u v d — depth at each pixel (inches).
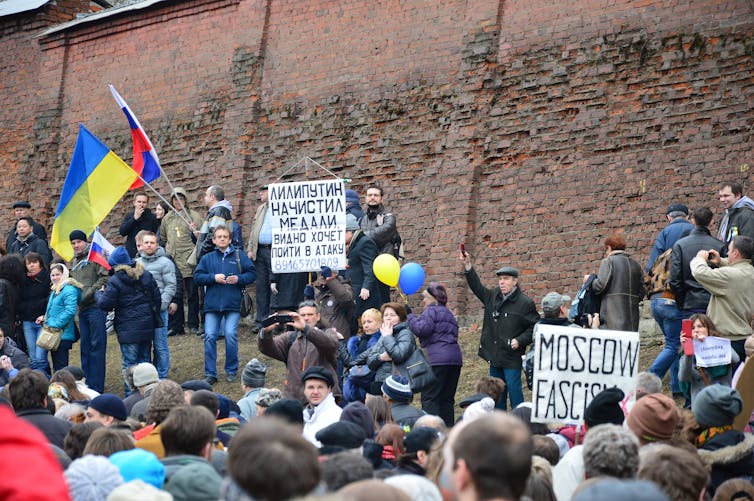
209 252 863.7
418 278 745.0
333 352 615.2
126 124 1141.7
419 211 942.4
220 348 938.1
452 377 674.2
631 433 302.5
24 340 882.8
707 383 561.9
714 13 824.3
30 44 1224.2
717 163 808.9
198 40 1103.0
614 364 458.9
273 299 900.6
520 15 915.4
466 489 210.2
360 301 814.5
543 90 893.8
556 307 650.2
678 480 288.2
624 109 855.1
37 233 1009.5
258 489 196.7
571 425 485.1
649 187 834.8
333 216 778.2
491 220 904.9
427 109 952.9
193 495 304.7
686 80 831.1
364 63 995.9
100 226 1136.2
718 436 400.5
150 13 1138.0
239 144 1054.4
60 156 1183.6
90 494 289.7
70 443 398.3
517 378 682.2
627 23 861.8
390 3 987.3
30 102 1214.3
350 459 289.7
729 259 621.6
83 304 844.6
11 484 154.3
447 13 954.7
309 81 1027.3
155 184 1105.4
